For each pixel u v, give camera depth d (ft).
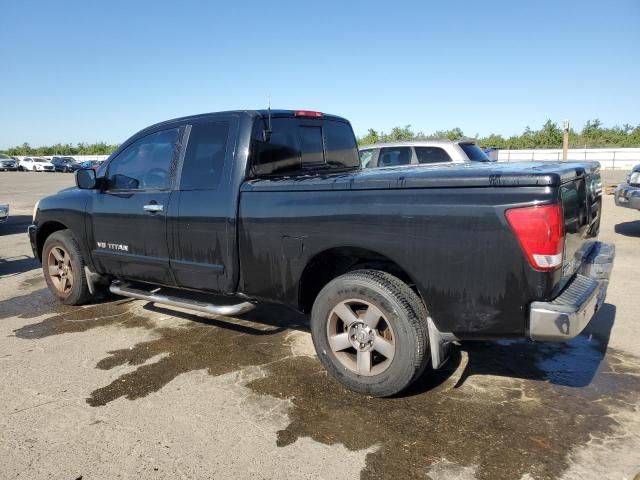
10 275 23.80
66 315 17.19
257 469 8.65
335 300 11.17
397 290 10.42
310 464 8.77
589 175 11.45
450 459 8.82
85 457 9.04
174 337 14.90
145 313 17.16
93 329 15.74
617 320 15.67
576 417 10.11
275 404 10.85
